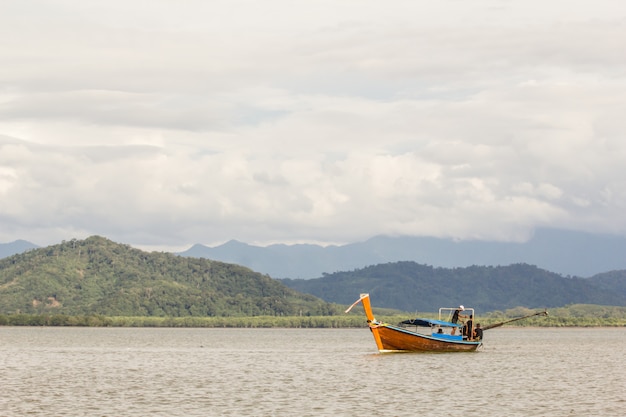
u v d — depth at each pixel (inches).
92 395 2571.4
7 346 5767.7
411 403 2390.5
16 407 2289.6
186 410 2245.3
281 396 2544.3
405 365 3619.6
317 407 2304.4
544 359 4335.6
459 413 2208.4
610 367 3791.8
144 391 2682.1
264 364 3878.0
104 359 4291.3
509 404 2384.4
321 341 7352.4
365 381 2972.4
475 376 3181.6
